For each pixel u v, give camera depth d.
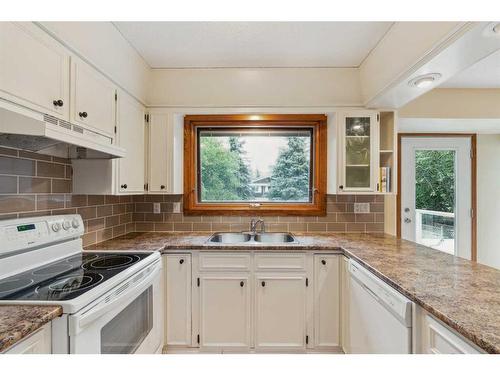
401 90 1.87
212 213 2.51
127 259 1.56
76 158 1.71
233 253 1.94
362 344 1.56
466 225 3.13
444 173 3.14
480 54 1.36
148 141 2.27
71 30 1.33
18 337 0.75
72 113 1.36
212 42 1.88
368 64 2.05
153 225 2.52
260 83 2.26
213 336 1.93
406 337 1.07
